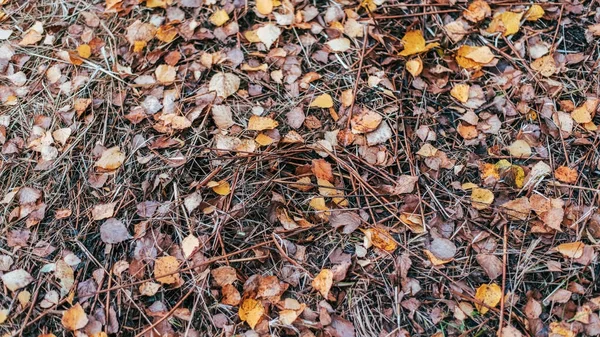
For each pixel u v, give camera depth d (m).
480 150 1.26
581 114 1.27
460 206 1.20
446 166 1.23
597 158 1.24
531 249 1.17
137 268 1.15
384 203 1.20
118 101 1.28
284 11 1.37
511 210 1.19
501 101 1.29
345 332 1.11
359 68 1.30
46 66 1.33
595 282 1.14
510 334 1.10
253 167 1.22
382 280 1.15
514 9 1.38
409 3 1.39
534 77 1.31
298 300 1.14
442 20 1.37
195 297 1.13
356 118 1.25
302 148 1.23
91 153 1.24
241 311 1.12
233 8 1.38
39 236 1.18
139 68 1.32
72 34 1.36
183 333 1.11
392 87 1.29
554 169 1.23
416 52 1.32
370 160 1.23
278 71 1.31
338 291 1.14
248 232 1.18
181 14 1.37
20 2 1.41
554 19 1.37
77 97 1.29
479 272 1.15
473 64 1.32
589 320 1.11
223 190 1.20
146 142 1.24
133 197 1.20
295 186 1.21
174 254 1.16
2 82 1.31
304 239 1.18
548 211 1.18
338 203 1.20
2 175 1.22
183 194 1.20
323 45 1.34
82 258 1.16
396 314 1.13
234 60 1.32
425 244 1.17
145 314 1.12
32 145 1.24
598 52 1.34
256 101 1.29
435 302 1.13
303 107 1.28
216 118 1.25
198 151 1.23
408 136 1.26
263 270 1.16
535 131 1.26
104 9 1.39
